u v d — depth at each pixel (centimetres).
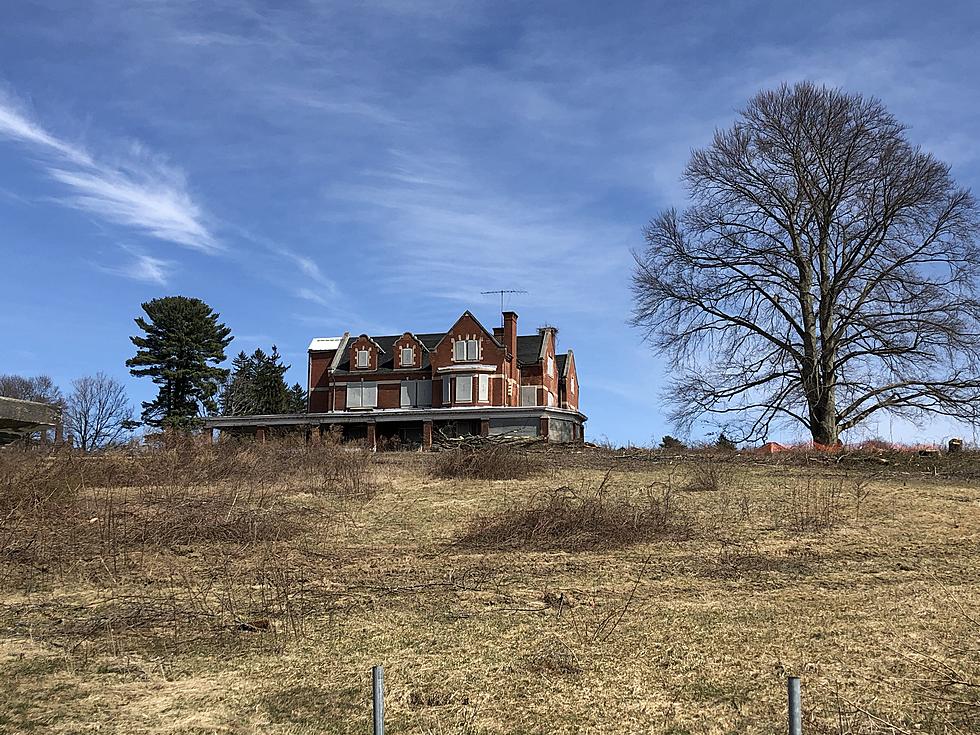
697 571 1034
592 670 702
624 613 859
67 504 1344
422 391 5506
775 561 1074
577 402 6400
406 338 5619
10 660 753
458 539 1247
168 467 1781
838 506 1441
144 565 1111
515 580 1012
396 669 718
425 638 798
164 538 1231
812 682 658
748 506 1458
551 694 655
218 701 658
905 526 1270
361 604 917
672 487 1702
